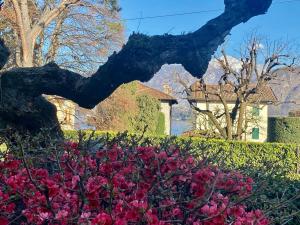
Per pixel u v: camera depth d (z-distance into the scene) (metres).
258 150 18.31
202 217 2.95
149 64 3.76
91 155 3.67
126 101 27.84
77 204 2.82
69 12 22.73
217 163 4.55
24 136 4.69
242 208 3.06
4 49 4.54
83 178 2.92
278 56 20.36
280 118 29.64
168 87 38.72
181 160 3.51
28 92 4.56
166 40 3.78
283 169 6.21
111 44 23.12
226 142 18.42
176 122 42.69
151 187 3.09
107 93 4.24
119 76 3.95
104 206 2.89
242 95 21.22
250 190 3.54
